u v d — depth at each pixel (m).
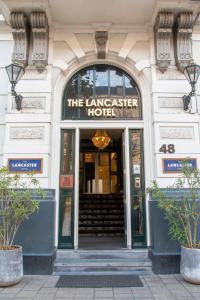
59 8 5.83
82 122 6.29
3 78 6.32
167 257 5.22
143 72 6.27
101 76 6.59
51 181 5.93
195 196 4.87
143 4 5.74
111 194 10.10
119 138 10.09
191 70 5.76
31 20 5.83
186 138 5.94
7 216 4.70
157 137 5.91
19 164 5.74
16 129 5.89
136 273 5.20
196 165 5.82
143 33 6.41
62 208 6.00
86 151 11.35
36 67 6.06
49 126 5.92
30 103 6.00
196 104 6.10
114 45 6.38
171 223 5.00
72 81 6.55
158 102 6.06
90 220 8.71
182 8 5.79
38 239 5.29
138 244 5.91
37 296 4.13
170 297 4.09
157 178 5.75
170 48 6.23
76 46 6.33
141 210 6.04
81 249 5.90
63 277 5.00
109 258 5.52
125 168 6.21
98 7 5.81
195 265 4.54
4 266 4.49
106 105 6.41
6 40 6.47
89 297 4.10
